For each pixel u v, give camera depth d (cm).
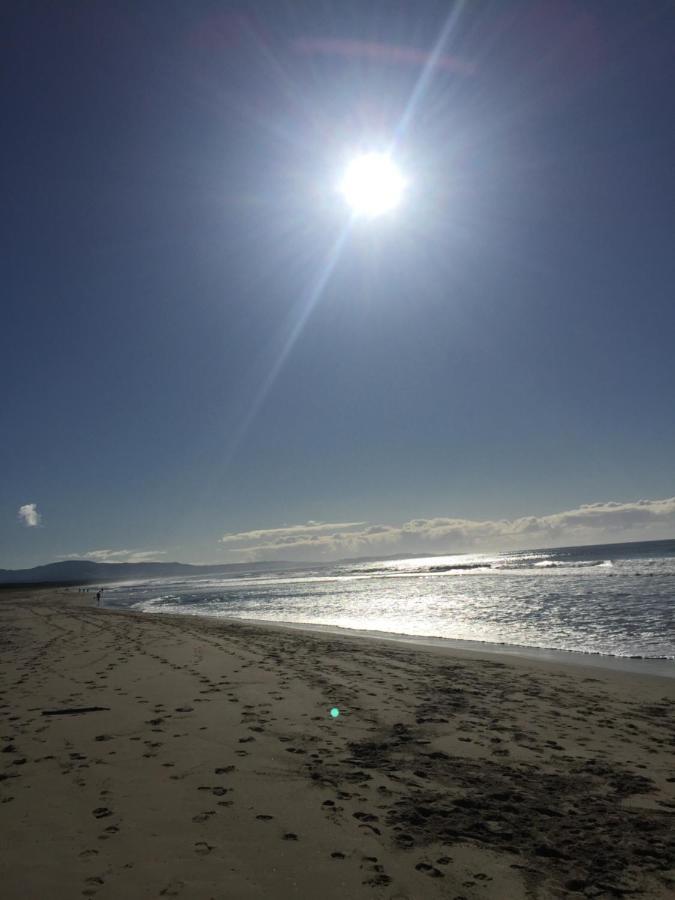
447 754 634
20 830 440
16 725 746
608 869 391
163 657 1339
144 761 601
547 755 633
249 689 964
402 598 3644
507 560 11612
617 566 5544
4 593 8781
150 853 404
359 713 806
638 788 538
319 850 411
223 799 501
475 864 396
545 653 1434
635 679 1073
